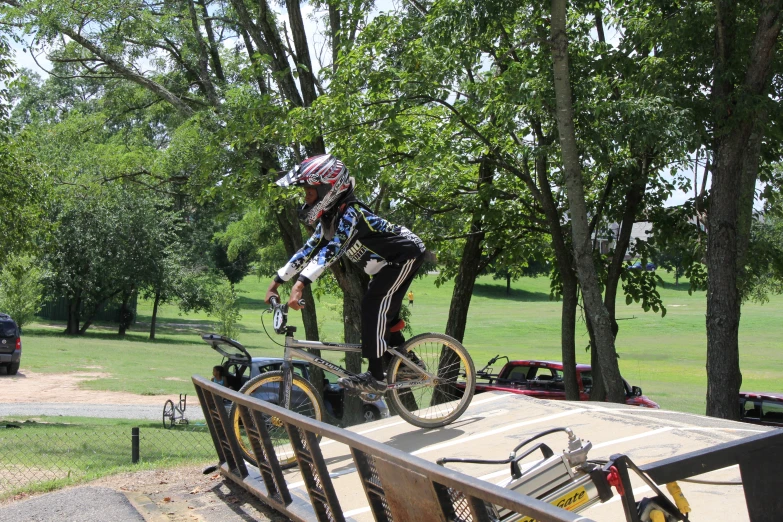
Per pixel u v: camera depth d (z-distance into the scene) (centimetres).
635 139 1097
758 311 7144
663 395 2452
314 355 522
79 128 1816
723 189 1037
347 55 1271
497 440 527
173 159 1647
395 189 1466
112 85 1803
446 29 1114
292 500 454
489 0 1081
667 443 488
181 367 3009
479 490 248
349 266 1408
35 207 1530
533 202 1523
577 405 598
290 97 1442
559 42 1032
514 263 1703
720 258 1034
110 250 4191
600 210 1392
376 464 318
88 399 2102
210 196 1357
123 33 1584
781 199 1379
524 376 1759
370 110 1286
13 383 2353
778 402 1390
